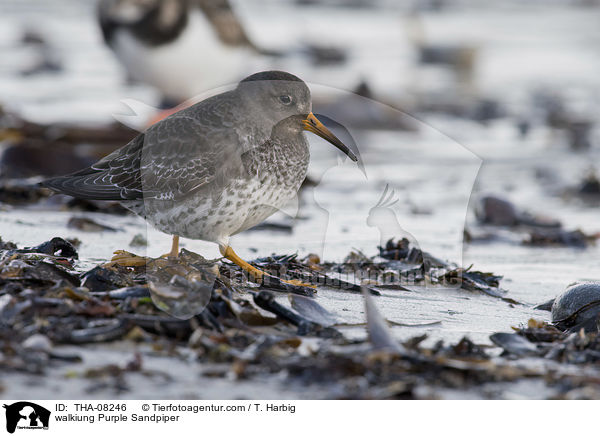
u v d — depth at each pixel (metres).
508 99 29.70
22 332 7.01
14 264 8.59
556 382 6.93
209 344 7.08
